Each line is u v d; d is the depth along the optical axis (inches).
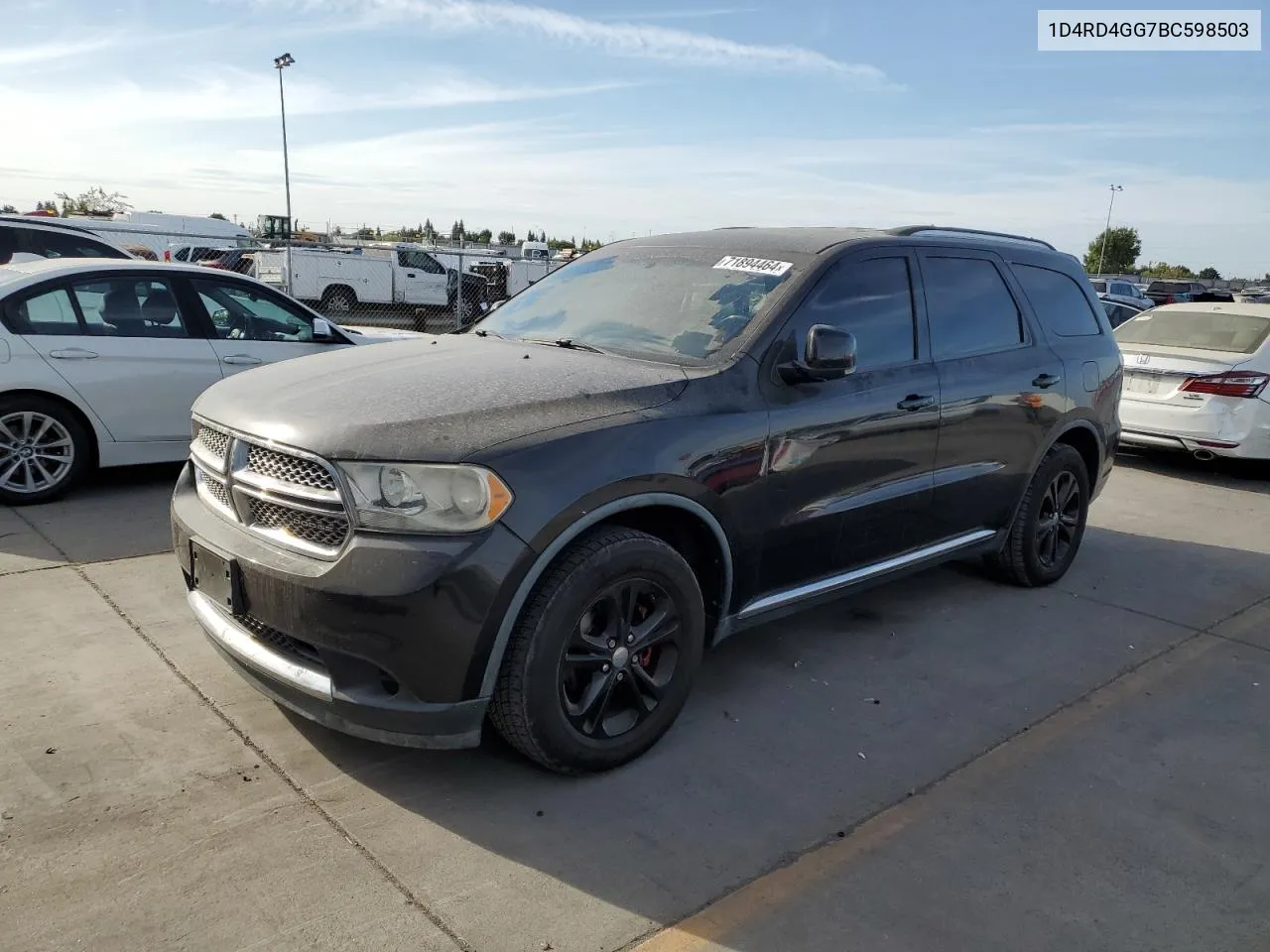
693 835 119.0
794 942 101.0
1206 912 109.3
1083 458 230.1
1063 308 219.8
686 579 134.0
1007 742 147.7
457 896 105.2
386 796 123.6
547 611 119.0
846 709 156.0
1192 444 346.6
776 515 148.0
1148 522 293.1
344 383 133.4
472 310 861.2
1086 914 107.9
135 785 122.8
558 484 118.4
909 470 172.1
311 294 886.4
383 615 111.7
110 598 184.5
